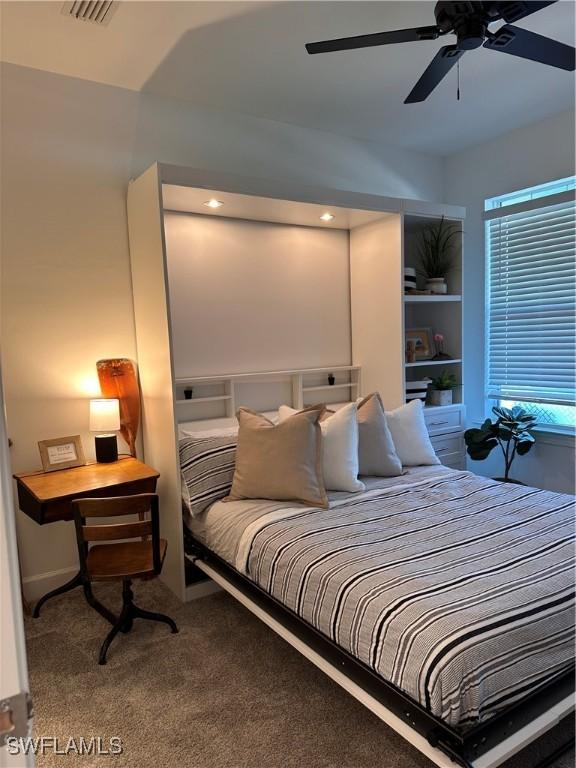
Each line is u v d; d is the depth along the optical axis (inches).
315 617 73.8
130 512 91.0
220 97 128.6
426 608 61.5
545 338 155.4
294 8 93.0
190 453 112.3
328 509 97.7
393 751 69.6
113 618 102.5
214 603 111.6
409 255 175.8
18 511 113.4
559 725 72.4
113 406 115.3
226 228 137.8
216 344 137.6
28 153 112.0
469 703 53.6
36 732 74.4
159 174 107.0
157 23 96.2
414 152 173.0
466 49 77.5
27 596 115.0
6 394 111.9
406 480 114.2
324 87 124.4
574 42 110.9
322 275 156.1
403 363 146.3
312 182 152.1
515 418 150.6
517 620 59.6
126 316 125.5
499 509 95.1
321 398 158.6
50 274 115.6
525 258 158.9
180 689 82.9
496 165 163.0
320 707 78.2
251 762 68.2
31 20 94.0
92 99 118.3
